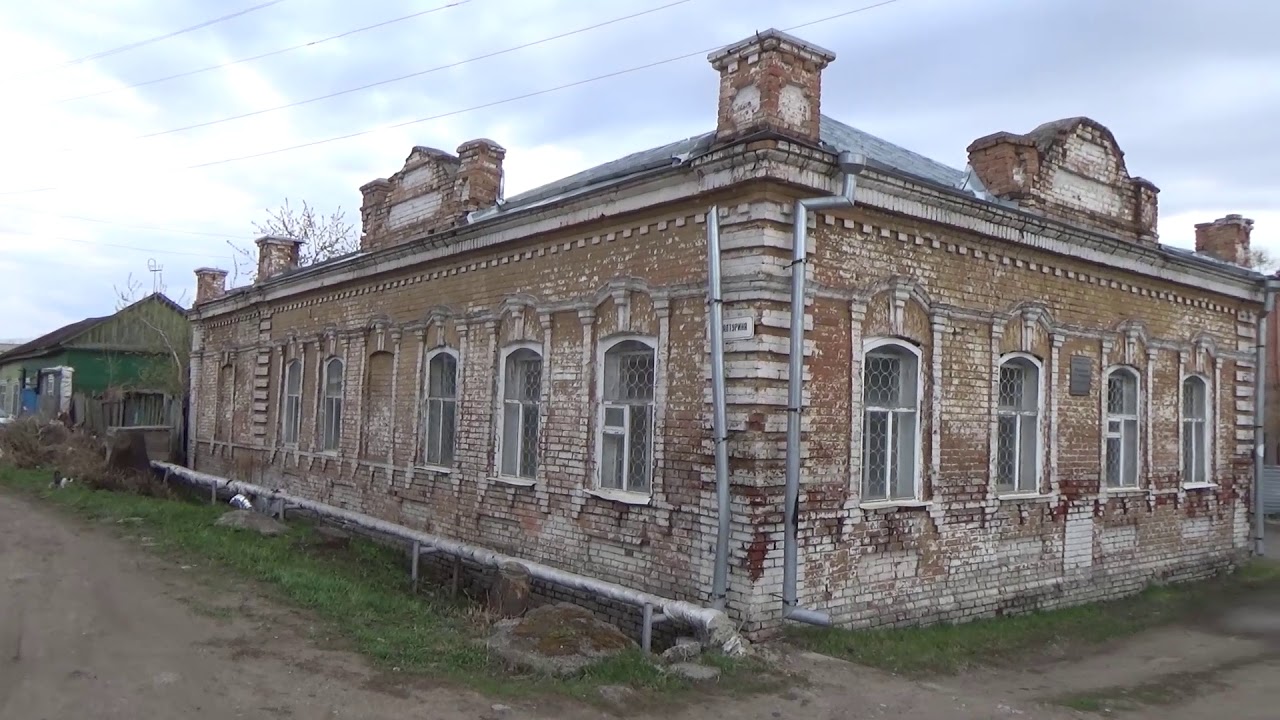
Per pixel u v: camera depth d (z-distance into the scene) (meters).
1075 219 12.08
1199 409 14.49
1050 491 11.44
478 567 11.85
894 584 9.59
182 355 30.95
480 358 12.29
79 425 25.14
